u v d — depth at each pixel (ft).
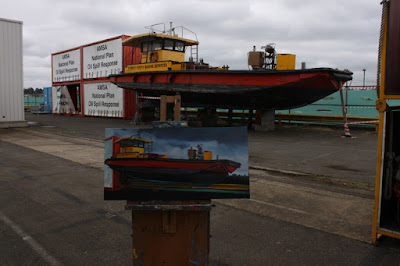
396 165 12.44
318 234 12.81
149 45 60.18
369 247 11.68
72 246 11.69
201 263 7.71
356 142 40.68
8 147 35.99
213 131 7.39
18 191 18.67
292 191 18.78
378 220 11.72
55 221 14.11
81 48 96.07
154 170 7.51
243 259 10.77
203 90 49.21
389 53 11.06
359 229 13.29
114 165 7.65
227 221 14.20
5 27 55.67
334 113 61.31
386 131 11.92
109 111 87.56
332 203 16.58
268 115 54.60
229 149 7.33
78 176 22.50
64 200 17.10
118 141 7.67
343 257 10.91
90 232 12.96
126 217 14.65
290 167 25.50
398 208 12.54
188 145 7.45
